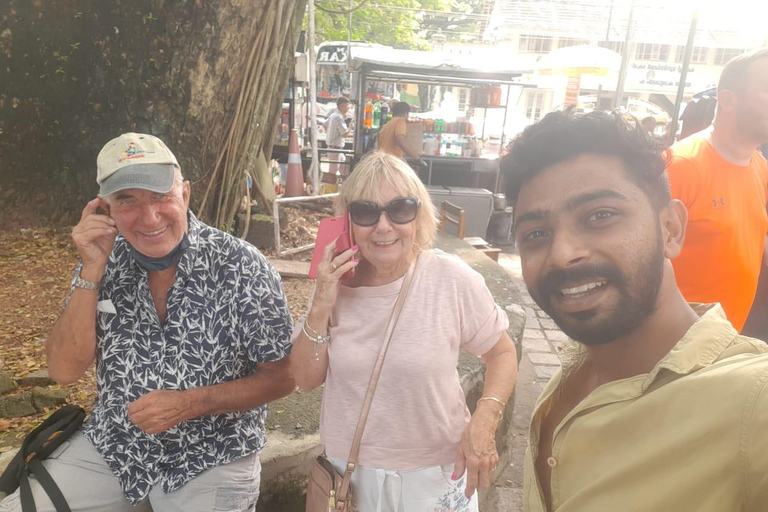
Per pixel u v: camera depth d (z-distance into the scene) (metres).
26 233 5.82
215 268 1.80
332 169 12.09
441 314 1.66
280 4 5.50
